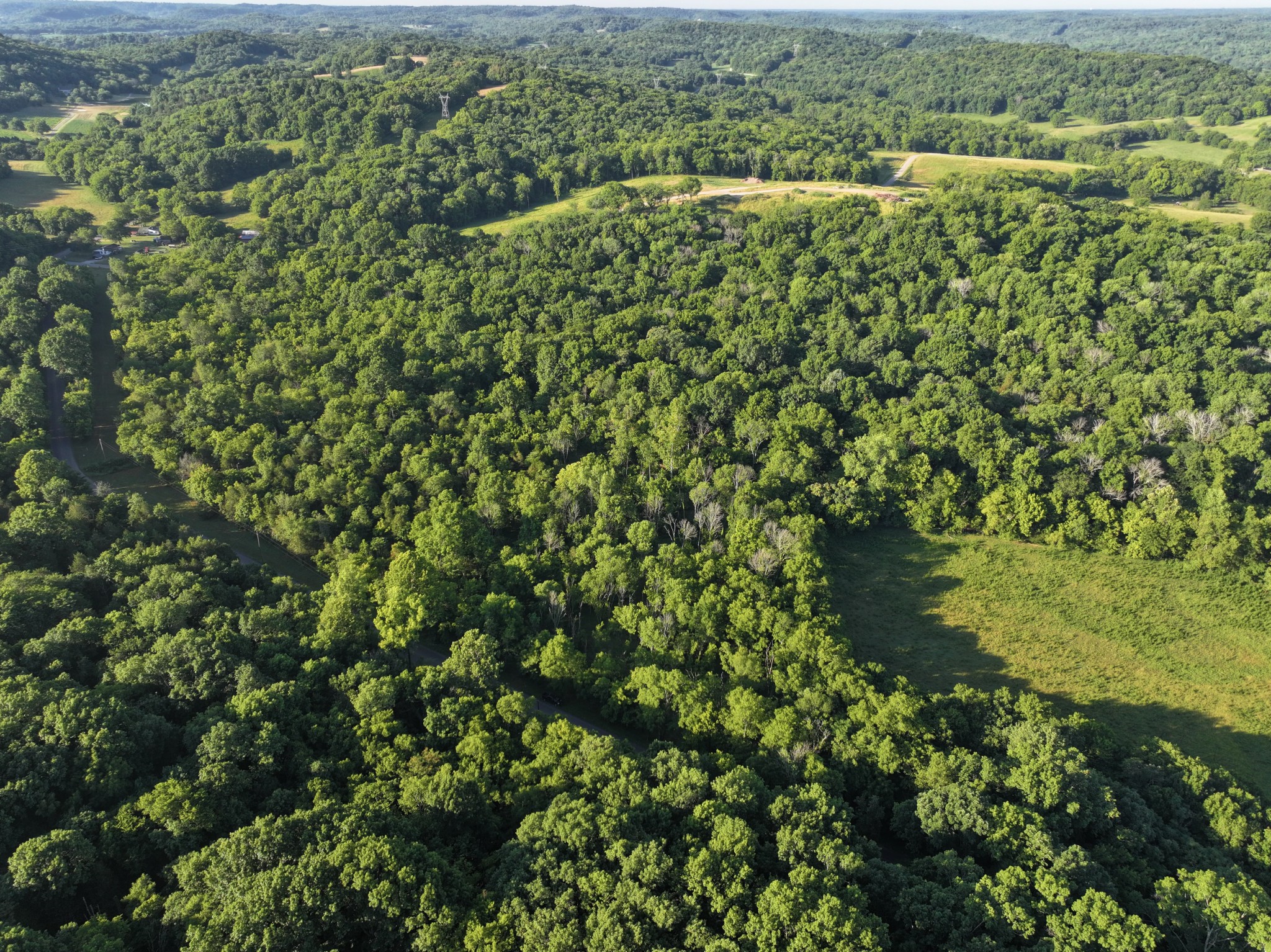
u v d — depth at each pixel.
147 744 87.19
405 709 99.62
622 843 73.94
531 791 84.25
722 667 112.31
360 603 114.44
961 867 76.50
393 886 68.62
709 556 131.25
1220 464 150.12
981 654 125.56
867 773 92.31
